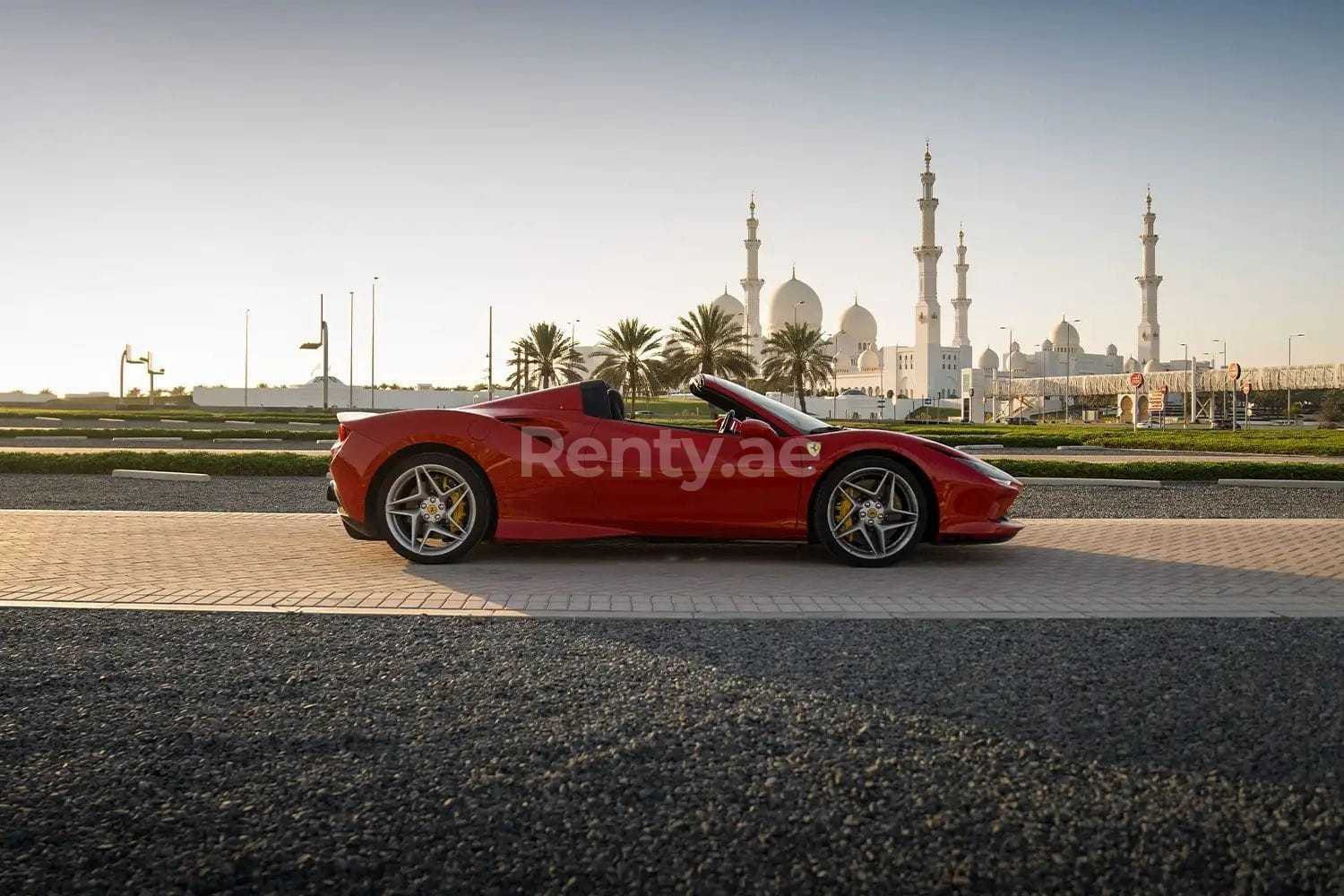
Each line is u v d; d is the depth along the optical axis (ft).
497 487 17.46
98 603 13.57
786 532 17.69
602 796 6.68
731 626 12.32
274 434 78.13
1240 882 5.46
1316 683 9.57
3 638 11.37
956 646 11.21
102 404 261.24
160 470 37.65
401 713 8.52
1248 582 16.02
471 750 7.58
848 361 364.79
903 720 8.33
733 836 6.05
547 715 8.49
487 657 10.62
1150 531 22.61
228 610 13.04
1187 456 60.80
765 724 8.23
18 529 21.85
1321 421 192.44
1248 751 7.55
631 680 9.66
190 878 5.50
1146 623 12.59
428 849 5.89
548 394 18.31
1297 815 6.33
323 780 6.95
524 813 6.40
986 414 248.73
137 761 7.32
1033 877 5.51
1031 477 38.19
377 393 249.75
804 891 5.37
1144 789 6.78
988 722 8.28
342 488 17.60
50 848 5.86
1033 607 13.75
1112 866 5.64
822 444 17.76
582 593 14.79
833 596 14.69
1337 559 18.43
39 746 7.62
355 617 12.75
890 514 17.72
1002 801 6.57
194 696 9.03
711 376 19.27
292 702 8.84
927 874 5.55
